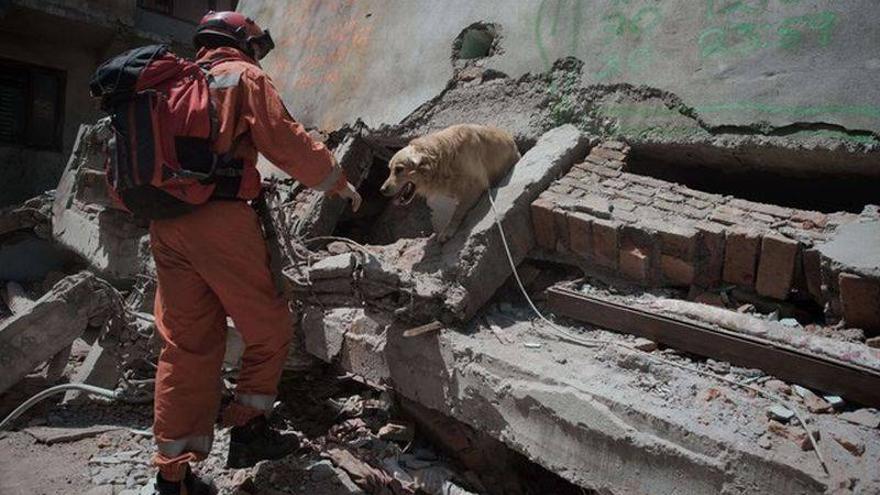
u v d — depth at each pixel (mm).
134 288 5551
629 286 3424
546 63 4930
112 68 2406
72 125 12219
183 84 2467
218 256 2566
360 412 3742
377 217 6652
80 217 6832
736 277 3172
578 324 3275
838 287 2758
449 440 3221
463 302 3193
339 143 6660
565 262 3680
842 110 3461
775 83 3740
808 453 2014
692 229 3189
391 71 6273
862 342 2656
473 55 5824
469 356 2936
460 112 5457
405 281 3221
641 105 4324
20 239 8141
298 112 7391
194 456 2562
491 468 3193
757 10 3920
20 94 11750
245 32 2941
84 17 11320
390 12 6590
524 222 3701
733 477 2039
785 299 3078
